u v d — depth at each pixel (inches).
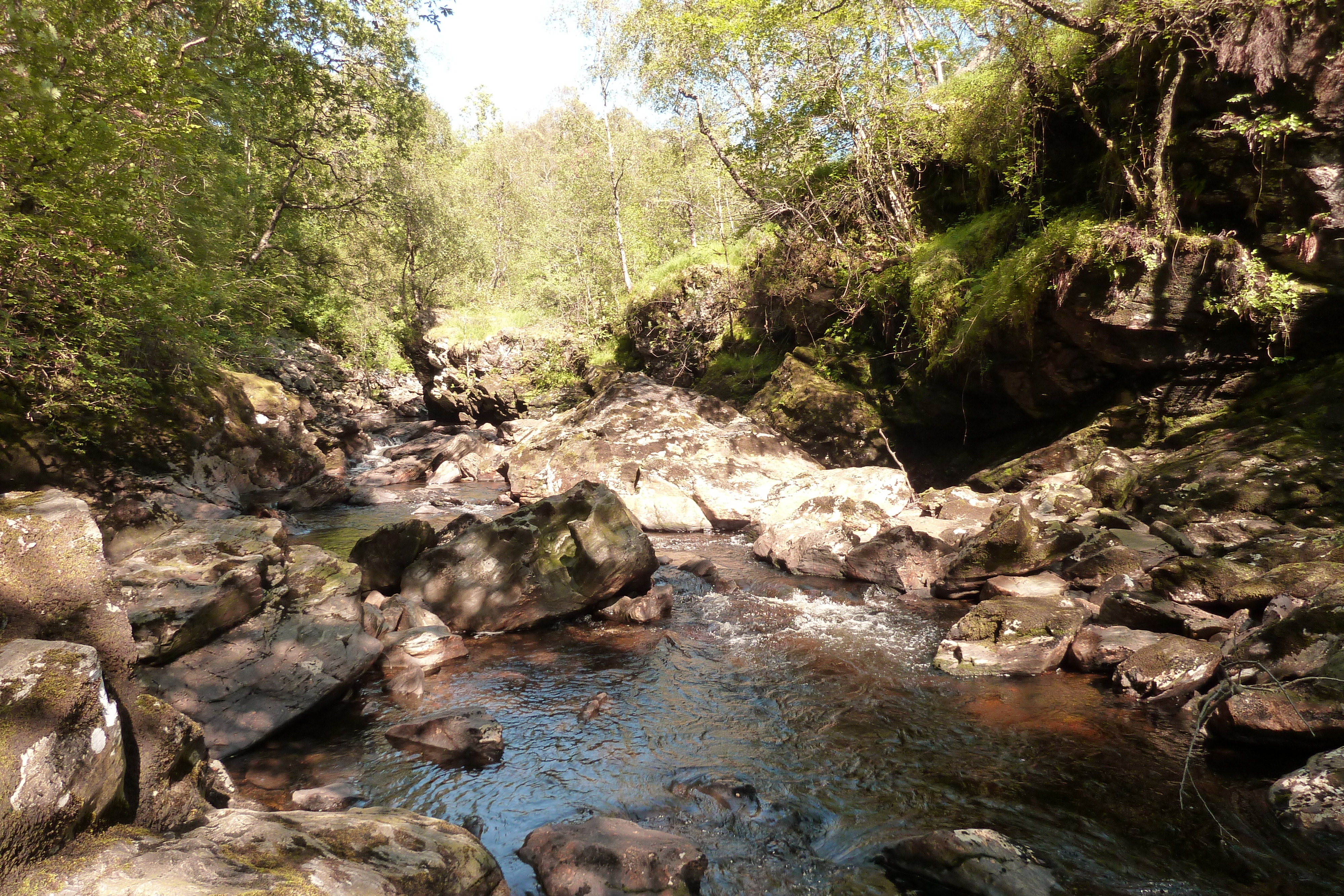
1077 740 219.6
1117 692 250.8
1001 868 155.2
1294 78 370.6
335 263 1125.7
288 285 948.0
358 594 281.6
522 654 303.9
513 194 1782.7
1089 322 447.5
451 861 135.6
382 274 1306.6
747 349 874.1
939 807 188.5
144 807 129.3
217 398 573.9
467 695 263.0
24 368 387.2
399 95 930.7
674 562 446.6
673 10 796.6
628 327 1040.8
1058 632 277.0
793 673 280.4
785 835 179.0
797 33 639.1
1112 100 459.2
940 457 610.2
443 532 436.8
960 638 287.3
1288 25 369.1
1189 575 286.7
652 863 154.6
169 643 221.9
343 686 249.3
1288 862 161.2
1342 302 376.2
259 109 786.8
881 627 329.7
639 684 272.2
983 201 590.9
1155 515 374.3
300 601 263.9
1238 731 208.5
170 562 251.1
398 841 136.3
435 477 842.2
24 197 325.4
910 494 523.2
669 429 632.4
